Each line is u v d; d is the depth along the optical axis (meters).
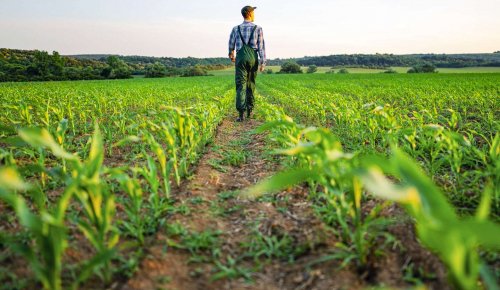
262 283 2.26
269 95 19.41
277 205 3.41
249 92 9.28
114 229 2.27
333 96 13.53
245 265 2.47
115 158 5.34
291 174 1.77
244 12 8.46
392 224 2.88
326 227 2.80
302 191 3.73
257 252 2.61
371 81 32.72
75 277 2.22
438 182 3.96
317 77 49.50
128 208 2.79
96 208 2.12
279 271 2.38
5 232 2.79
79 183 1.91
